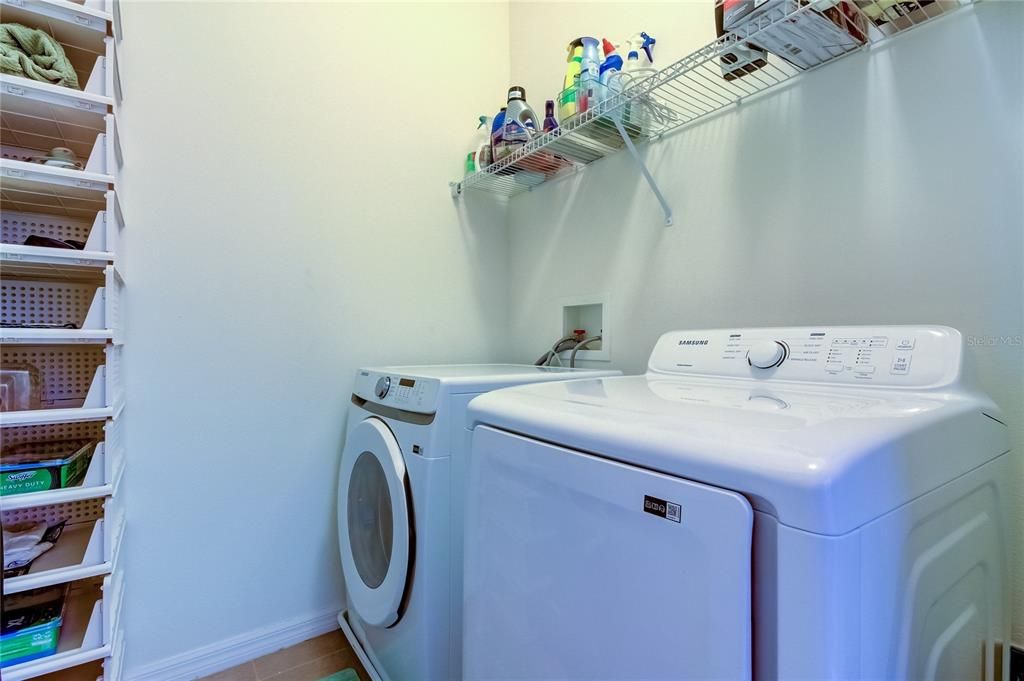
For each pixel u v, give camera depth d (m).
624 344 1.61
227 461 1.47
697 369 1.12
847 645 0.43
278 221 1.56
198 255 1.42
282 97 1.57
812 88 1.15
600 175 1.71
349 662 1.48
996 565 0.76
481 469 0.83
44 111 1.08
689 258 1.42
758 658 0.46
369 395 1.45
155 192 1.35
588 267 1.75
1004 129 0.89
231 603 1.48
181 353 1.39
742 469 0.48
